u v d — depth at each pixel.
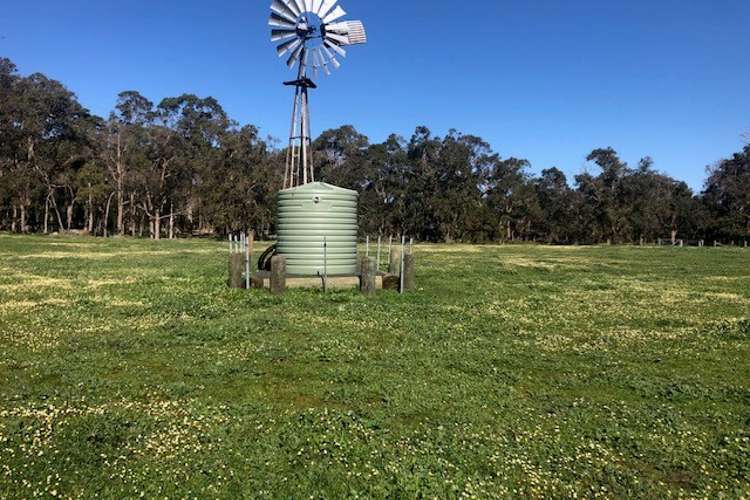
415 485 5.17
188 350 9.98
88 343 10.30
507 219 99.62
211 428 6.37
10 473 5.25
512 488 5.24
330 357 9.63
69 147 74.81
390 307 14.75
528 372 9.12
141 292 16.55
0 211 82.88
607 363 9.66
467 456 5.83
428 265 30.22
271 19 26.52
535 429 6.60
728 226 88.00
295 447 5.93
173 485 5.15
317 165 87.88
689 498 5.16
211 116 84.31
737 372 9.30
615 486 5.33
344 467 5.53
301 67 26.95
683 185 105.00
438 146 94.56
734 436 6.55
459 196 91.69
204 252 38.94
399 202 92.88
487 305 15.78
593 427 6.72
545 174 107.88
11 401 7.15
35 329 11.43
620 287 20.83
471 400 7.55
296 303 14.88
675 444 6.29
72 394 7.47
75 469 5.39
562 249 58.12
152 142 77.12
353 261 19.16
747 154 90.19
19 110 70.12
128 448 5.83
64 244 45.25
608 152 96.88
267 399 7.52
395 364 9.24
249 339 10.88
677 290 20.00
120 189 75.56
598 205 97.06
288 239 18.52
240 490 5.08
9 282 18.72
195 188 77.62
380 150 93.88
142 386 7.91
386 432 6.38
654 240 98.44
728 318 14.14
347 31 26.22
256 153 77.12
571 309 15.39
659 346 11.02
